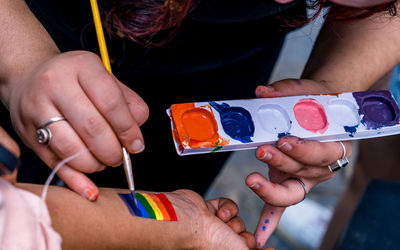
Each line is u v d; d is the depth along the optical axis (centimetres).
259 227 93
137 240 65
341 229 163
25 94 64
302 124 84
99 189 70
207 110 79
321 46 111
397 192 115
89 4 86
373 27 107
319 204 192
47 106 62
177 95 112
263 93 87
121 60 95
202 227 76
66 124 62
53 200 59
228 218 84
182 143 74
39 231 47
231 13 89
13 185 52
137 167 122
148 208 70
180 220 72
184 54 96
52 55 72
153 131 117
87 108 61
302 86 93
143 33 81
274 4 90
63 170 64
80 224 59
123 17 80
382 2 69
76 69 62
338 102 89
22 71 69
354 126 86
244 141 77
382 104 92
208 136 76
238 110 82
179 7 72
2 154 45
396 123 88
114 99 61
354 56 105
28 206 46
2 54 71
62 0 87
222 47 99
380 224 110
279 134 81
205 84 112
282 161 82
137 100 71
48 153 66
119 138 65
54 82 61
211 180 136
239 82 117
